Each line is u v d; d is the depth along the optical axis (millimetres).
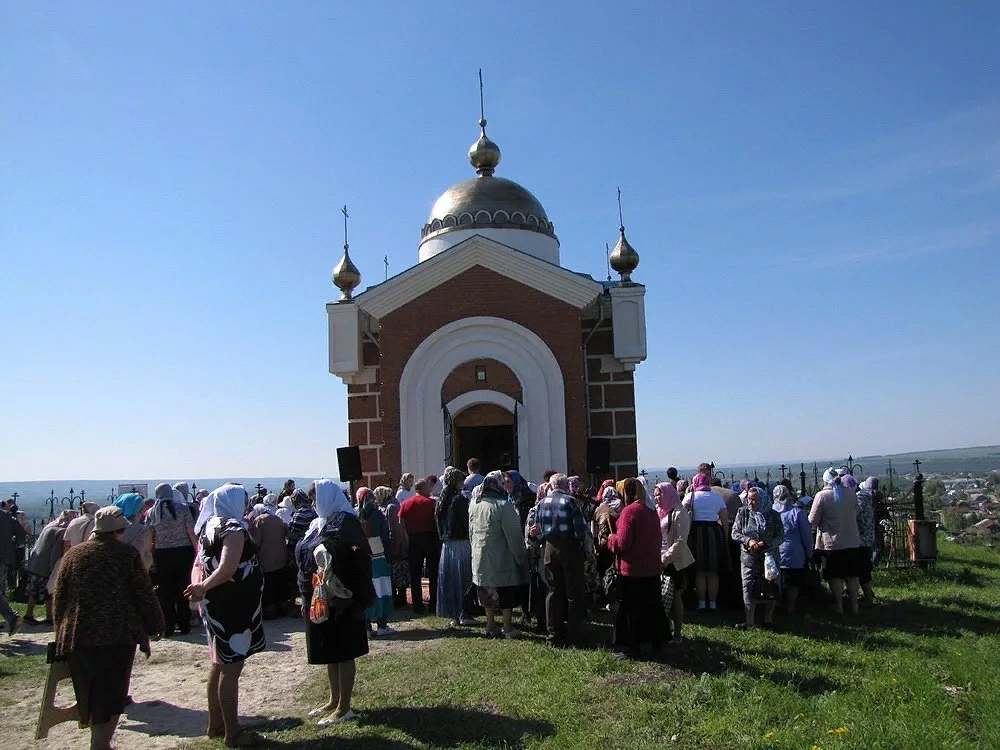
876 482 17000
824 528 12977
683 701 8055
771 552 11617
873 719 7531
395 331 20859
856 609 12781
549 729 7387
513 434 21047
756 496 11719
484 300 20750
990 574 17141
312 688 8945
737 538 11812
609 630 11227
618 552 9766
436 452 20453
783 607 13336
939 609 13078
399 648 10609
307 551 7715
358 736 7207
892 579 16078
